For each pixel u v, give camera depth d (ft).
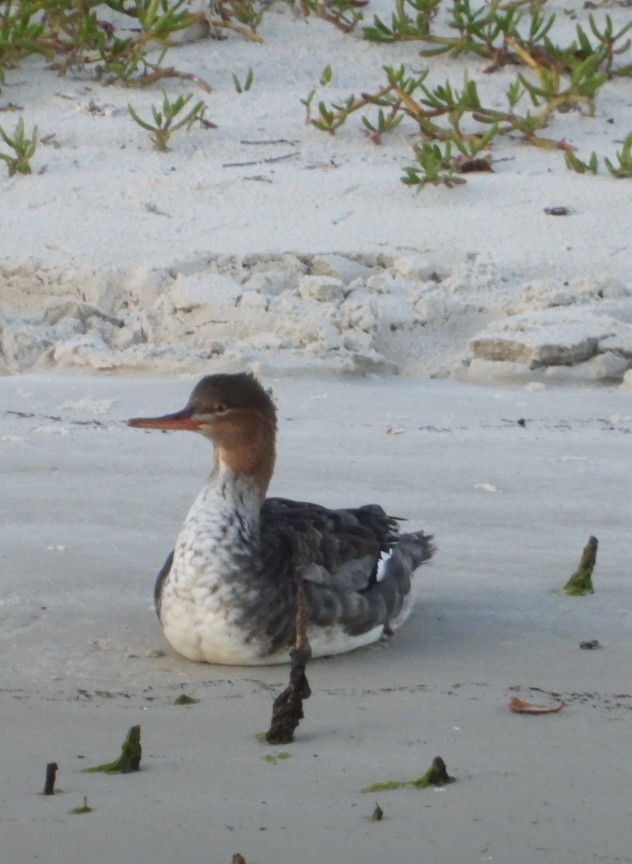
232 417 28.37
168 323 52.80
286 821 21.38
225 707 26.09
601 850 20.72
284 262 56.65
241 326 52.21
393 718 25.61
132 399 45.52
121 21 77.36
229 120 70.23
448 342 53.21
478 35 75.72
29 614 30.37
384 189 64.18
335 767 23.35
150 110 70.85
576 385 50.24
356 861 20.29
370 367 50.34
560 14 80.18
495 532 36.04
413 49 77.36
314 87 73.82
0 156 63.98
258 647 27.89
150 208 61.72
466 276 56.29
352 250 57.88
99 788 22.48
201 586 27.63
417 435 43.11
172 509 36.60
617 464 41.24
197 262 56.24
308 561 28.37
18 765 23.44
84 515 35.96
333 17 78.84
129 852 20.48
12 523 35.24
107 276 55.31
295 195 63.31
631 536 36.04
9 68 73.77
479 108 69.41
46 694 26.63
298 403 45.88
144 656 28.63
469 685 27.32
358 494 38.14
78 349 50.14
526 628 30.45
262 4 80.53
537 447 42.45
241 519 28.07
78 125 69.05
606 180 65.16
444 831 21.16
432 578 33.22
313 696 26.71
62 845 20.66
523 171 66.18
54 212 61.21
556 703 26.30
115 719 25.49
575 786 22.76
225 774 23.06
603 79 69.26
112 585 32.07
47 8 73.31
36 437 41.32
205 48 77.00
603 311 53.57
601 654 28.96
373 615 28.94
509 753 24.03
